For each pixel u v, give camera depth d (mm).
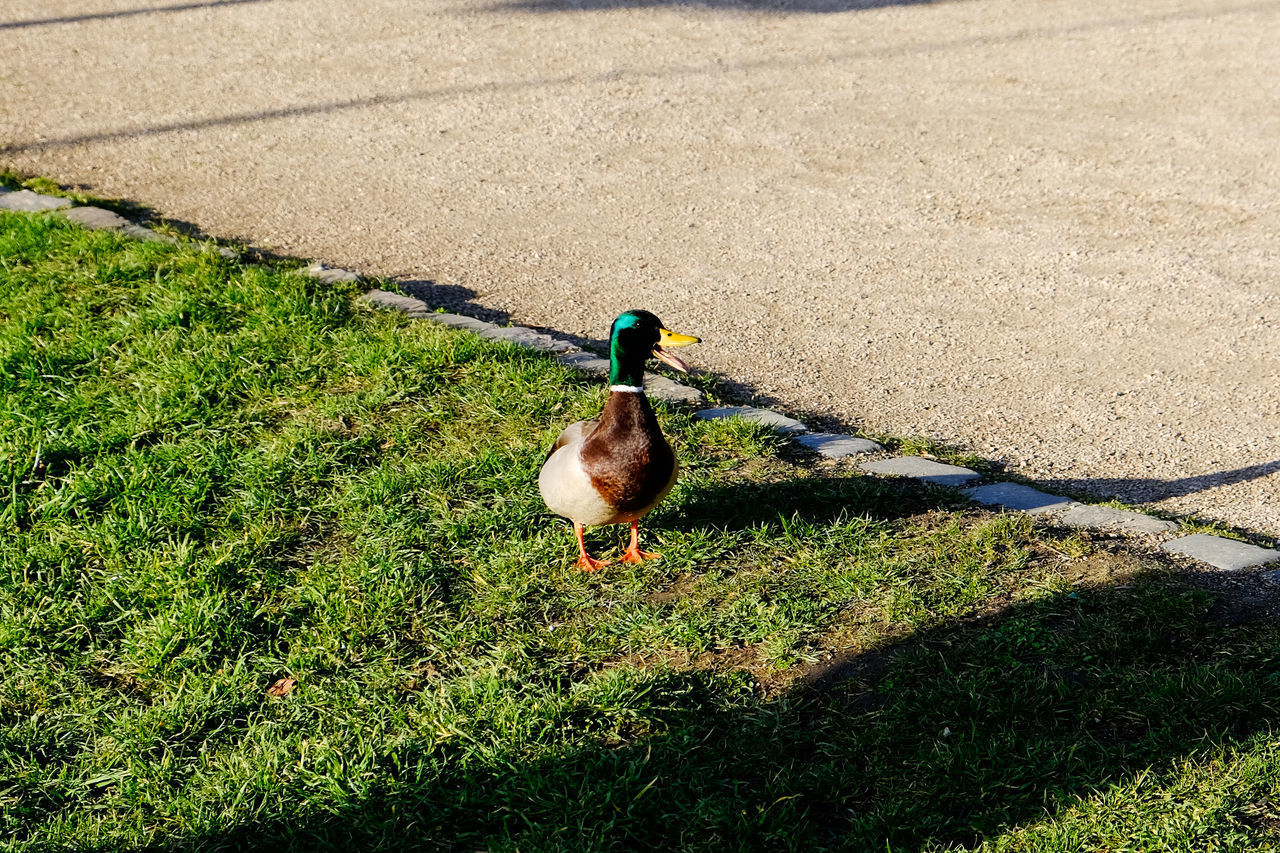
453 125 6543
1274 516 3803
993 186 5609
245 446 3930
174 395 4016
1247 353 4379
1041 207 5363
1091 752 3242
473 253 4934
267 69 7598
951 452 4027
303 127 6516
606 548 3670
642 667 3412
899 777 3227
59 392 4023
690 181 5727
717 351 4441
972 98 6906
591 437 3502
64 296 4406
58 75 7465
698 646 3443
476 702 3334
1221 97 6867
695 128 6457
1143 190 5527
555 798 3199
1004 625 3459
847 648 3439
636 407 3471
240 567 3598
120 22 8789
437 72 7504
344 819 3195
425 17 8828
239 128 6496
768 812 3172
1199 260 4844
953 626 3471
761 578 3584
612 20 8672
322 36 8344
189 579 3551
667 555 3635
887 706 3334
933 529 3715
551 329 4516
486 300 4668
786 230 5152
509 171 5879
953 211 5336
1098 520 3748
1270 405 4164
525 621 3504
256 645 3465
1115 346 4434
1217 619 3455
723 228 5180
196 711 3336
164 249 4641
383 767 3250
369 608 3512
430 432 3986
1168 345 4426
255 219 5215
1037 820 3162
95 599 3527
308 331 4281
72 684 3398
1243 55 7699
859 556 3633
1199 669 3328
